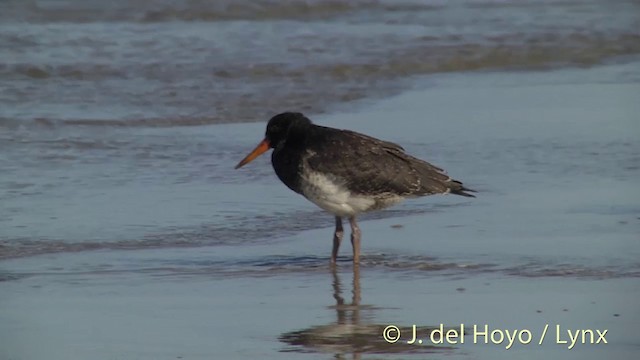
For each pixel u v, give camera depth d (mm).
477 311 12383
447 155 18781
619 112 21672
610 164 18375
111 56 24812
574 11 30984
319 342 11523
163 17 28703
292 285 13367
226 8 29484
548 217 15805
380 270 13922
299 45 26344
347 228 15625
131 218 15695
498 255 14312
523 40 27672
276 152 14312
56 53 24828
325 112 21781
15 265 13891
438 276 13641
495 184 17359
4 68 23438
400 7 31016
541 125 20719
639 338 11648
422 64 25578
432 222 15797
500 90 23734
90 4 29031
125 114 21281
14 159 18250
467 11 30812
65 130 20062
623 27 29109
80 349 11289
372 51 26078
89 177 17531
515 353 11273
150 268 13898
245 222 15750
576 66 26297
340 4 30562
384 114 21531
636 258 14094
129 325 11961
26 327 11852
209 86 23109
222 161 18594
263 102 22297
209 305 12609
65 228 15211
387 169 14078
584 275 13531
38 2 28734
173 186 17219
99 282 13336
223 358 11094
